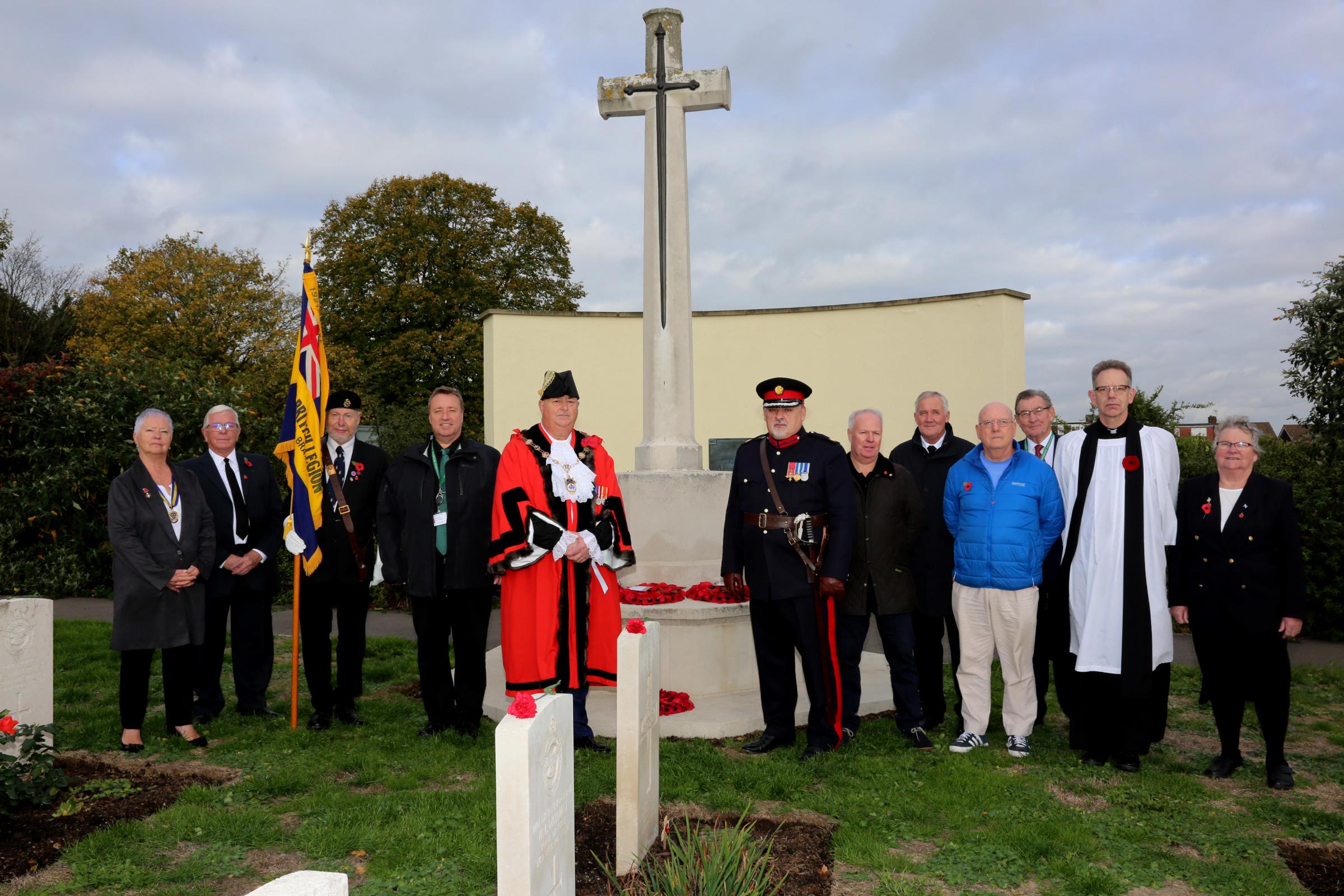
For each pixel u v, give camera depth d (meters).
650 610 5.63
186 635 5.01
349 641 5.68
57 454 11.59
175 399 12.24
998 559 4.98
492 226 28.41
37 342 30.50
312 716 5.63
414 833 3.75
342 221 27.81
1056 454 5.29
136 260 32.34
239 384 17.72
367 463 5.75
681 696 5.53
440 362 26.83
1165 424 16.53
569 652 4.94
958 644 5.67
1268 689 4.62
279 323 30.89
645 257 6.42
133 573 4.84
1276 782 4.55
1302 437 11.52
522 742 2.40
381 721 5.65
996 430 4.99
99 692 6.36
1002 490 5.03
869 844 3.67
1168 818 4.10
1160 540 4.85
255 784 4.38
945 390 12.25
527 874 2.40
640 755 3.41
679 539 6.15
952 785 4.40
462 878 3.37
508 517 4.89
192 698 5.43
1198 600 4.78
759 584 4.95
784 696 5.02
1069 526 5.02
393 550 5.34
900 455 5.79
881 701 5.88
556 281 29.55
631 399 13.24
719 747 5.01
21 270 31.50
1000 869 3.52
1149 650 4.72
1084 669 4.85
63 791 4.23
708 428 13.27
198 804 4.09
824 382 12.92
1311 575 8.97
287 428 5.74
